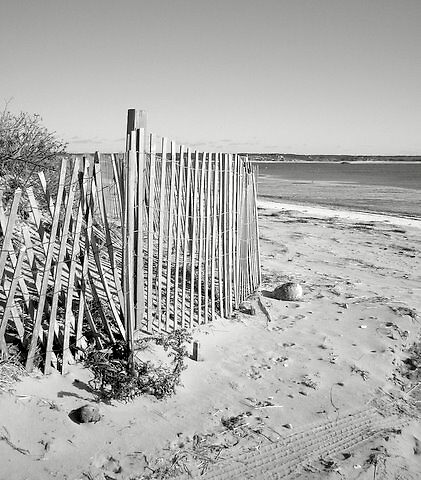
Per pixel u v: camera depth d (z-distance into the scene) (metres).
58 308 5.08
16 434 3.80
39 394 4.22
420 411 5.02
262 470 3.90
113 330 5.18
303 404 4.89
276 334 6.55
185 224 5.93
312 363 5.77
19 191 4.12
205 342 5.96
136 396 4.57
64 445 3.82
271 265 10.87
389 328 6.97
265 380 5.28
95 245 4.87
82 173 4.63
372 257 13.41
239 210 7.21
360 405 4.97
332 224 20.44
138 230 5.14
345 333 6.74
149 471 3.73
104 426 4.11
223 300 6.97
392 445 4.34
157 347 5.34
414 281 10.57
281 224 19.86
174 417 4.41
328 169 134.00
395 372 5.80
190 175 5.93
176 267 5.84
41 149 8.01
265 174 92.50
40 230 4.58
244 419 4.51
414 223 21.53
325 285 9.20
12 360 4.37
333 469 3.95
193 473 3.79
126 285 4.70
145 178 5.61
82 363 4.70
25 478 3.47
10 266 5.43
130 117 5.01
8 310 4.21
